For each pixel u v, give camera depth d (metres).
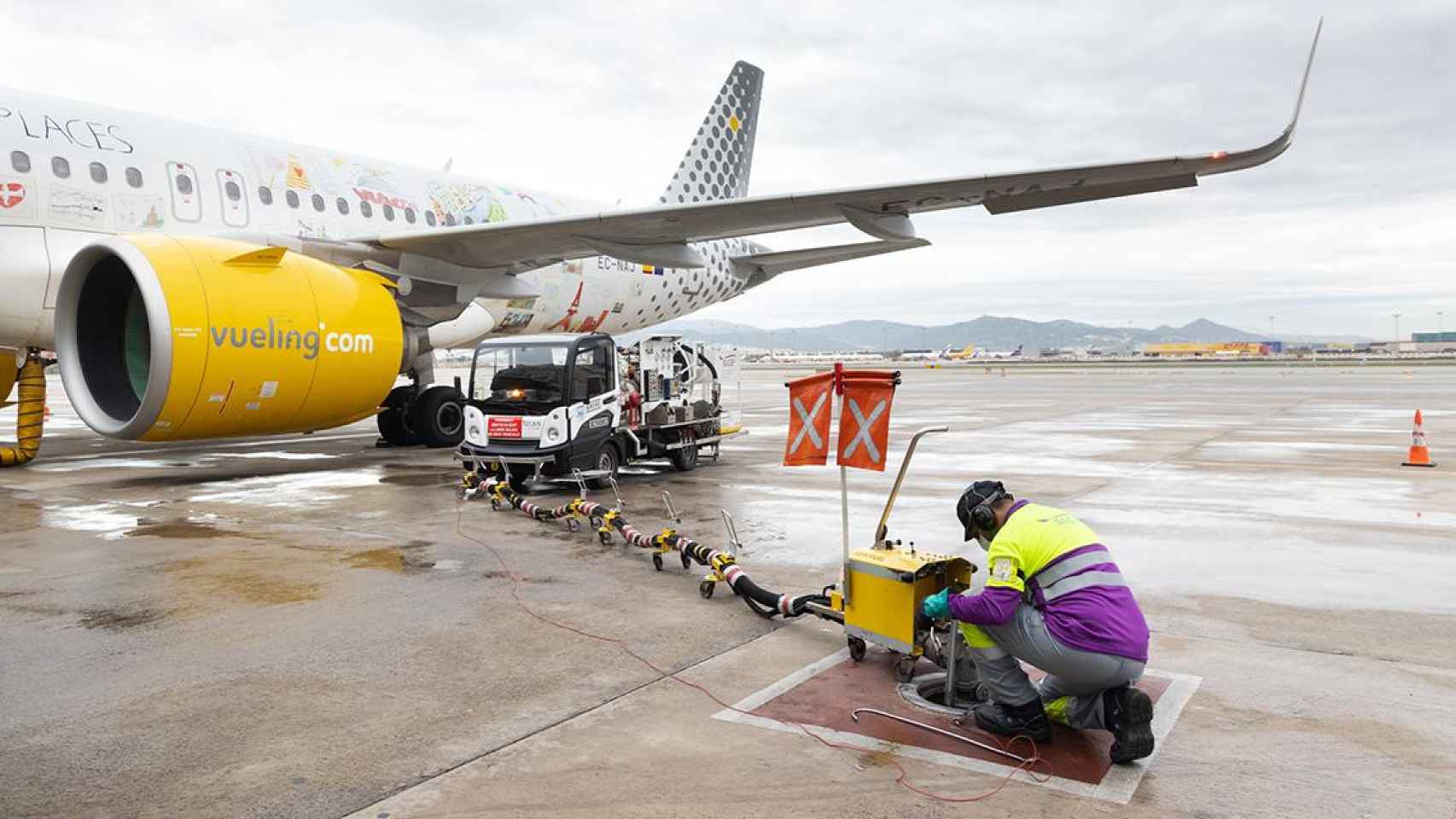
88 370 10.59
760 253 22.39
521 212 17.44
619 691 4.31
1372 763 3.56
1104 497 9.83
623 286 18.67
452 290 13.55
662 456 11.84
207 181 12.29
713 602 5.89
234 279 9.92
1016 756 3.66
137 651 4.79
